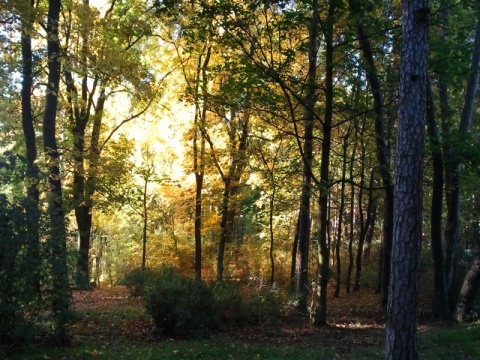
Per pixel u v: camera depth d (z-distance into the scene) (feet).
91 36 43.24
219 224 79.66
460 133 44.32
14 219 27.14
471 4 41.83
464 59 41.42
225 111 48.14
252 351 30.99
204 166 70.28
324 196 43.01
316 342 35.65
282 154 67.36
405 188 19.80
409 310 19.33
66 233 30.09
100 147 66.08
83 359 26.81
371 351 31.01
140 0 62.23
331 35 40.55
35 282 27.84
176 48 65.98
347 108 44.14
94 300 57.41
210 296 39.09
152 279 43.27
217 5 39.40
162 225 96.07
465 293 44.01
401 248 19.66
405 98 20.16
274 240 89.20
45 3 55.42
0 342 27.76
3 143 60.59
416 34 20.20
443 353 29.66
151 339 34.42
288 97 41.63
